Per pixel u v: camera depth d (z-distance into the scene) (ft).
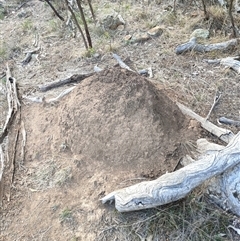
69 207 6.22
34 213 6.31
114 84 6.81
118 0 11.07
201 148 6.45
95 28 10.03
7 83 8.74
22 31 10.47
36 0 11.64
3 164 7.04
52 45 9.87
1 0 11.71
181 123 6.96
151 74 8.52
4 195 6.63
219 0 10.39
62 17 10.68
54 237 5.97
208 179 5.98
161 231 5.76
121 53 9.30
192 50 8.98
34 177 6.77
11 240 6.07
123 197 5.80
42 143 7.19
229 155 5.83
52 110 7.68
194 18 10.11
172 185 5.65
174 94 7.90
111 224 5.93
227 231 5.78
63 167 6.73
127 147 6.46
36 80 8.87
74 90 7.36
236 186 5.91
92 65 9.04
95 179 6.40
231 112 7.52
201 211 5.88
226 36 9.50
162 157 6.38
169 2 10.77
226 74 8.36
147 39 9.63
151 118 6.51
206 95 7.89
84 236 5.89
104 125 6.61
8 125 7.74
